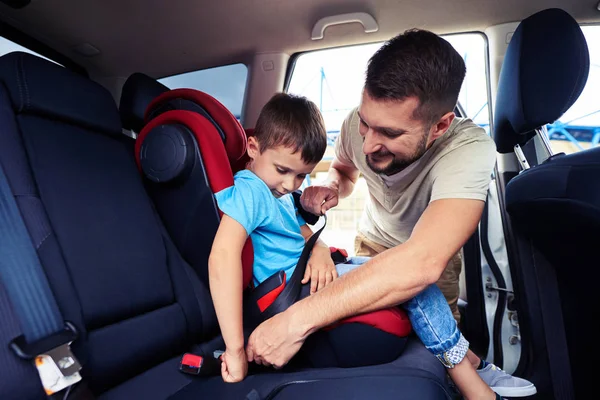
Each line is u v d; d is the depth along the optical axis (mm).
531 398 1439
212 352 1010
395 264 859
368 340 854
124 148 1043
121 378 823
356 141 1395
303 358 918
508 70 1287
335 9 1584
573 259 1225
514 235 1538
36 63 855
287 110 952
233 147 1002
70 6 1488
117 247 874
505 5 1531
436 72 877
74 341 718
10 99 809
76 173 863
